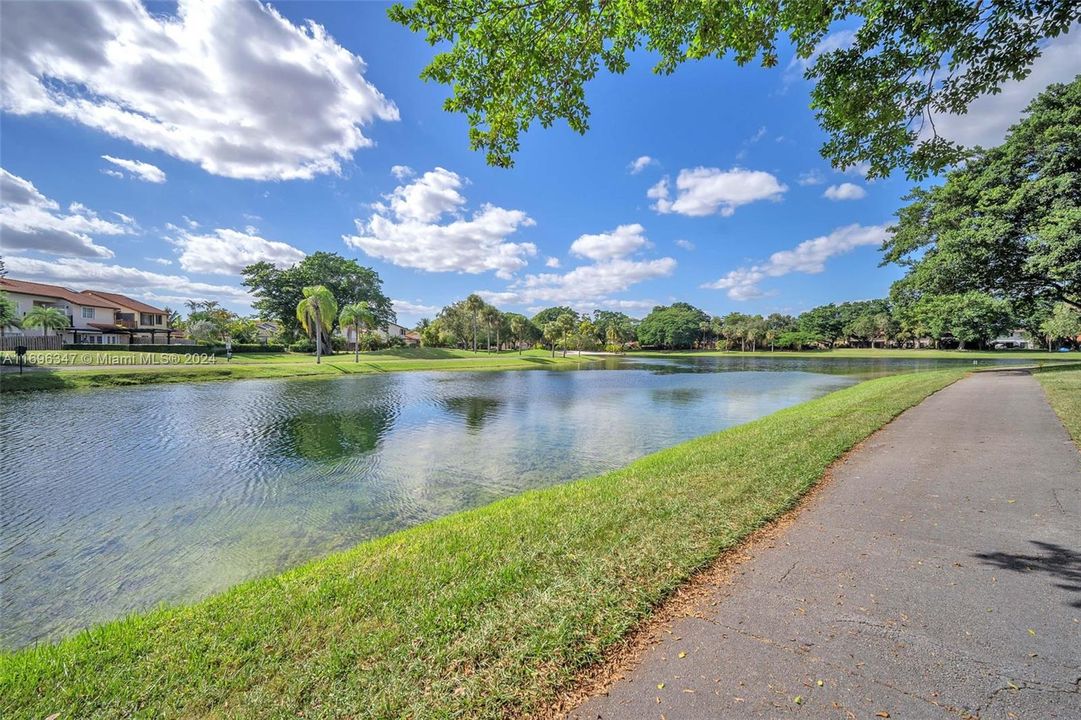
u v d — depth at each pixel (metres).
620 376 36.09
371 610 3.06
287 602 3.25
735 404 19.53
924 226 21.38
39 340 40.34
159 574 5.19
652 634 2.67
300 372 33.78
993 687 2.15
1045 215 16.25
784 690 2.18
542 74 4.30
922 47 4.37
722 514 4.50
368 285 70.06
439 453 10.88
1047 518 4.19
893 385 17.00
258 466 9.71
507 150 4.80
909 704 2.06
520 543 4.06
